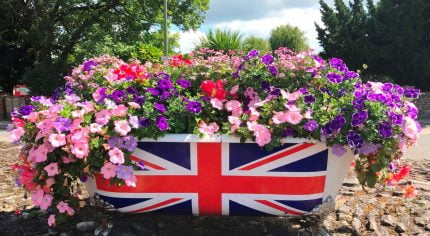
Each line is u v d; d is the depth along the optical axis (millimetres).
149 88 2992
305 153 2693
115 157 2572
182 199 2818
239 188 2768
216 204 2832
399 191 4121
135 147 2648
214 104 2928
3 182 4566
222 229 3174
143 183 2771
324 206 2834
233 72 3324
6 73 19672
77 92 3812
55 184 2773
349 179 4543
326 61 3666
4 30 17828
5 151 6637
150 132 2678
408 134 2664
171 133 2785
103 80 3801
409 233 3137
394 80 18656
